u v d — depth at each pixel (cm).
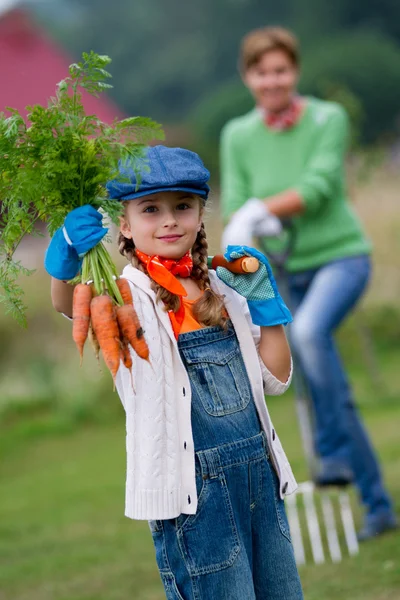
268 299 409
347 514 679
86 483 1033
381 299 1616
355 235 709
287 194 692
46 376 1496
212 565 386
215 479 388
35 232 392
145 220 399
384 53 4669
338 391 679
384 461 918
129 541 777
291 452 1023
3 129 376
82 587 660
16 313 389
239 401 398
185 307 401
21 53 2942
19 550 785
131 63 6769
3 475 1145
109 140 384
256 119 739
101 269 378
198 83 6450
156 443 385
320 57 4659
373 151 1445
